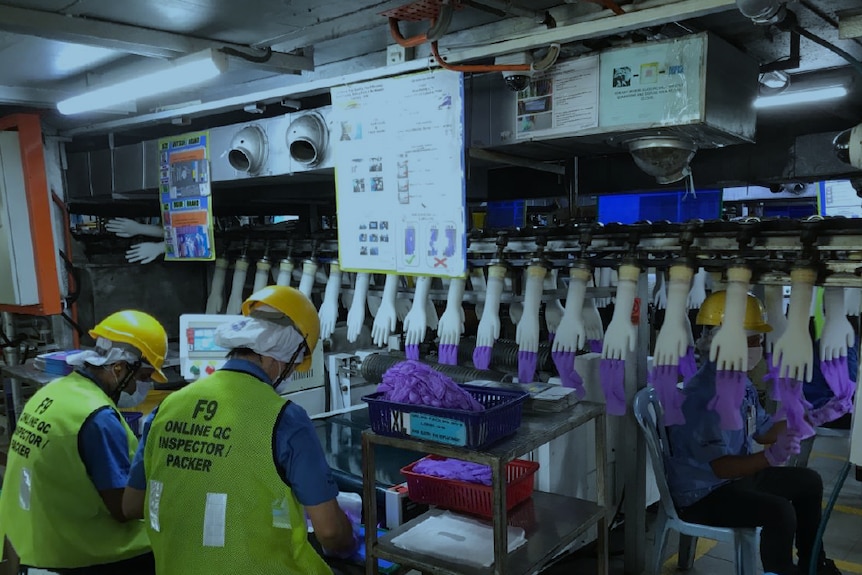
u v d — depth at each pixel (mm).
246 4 1937
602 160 3260
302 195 3672
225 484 1409
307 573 1493
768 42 2137
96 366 1990
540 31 1889
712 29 1991
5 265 3148
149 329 2037
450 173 2117
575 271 2230
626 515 2822
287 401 1493
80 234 4086
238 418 1443
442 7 1767
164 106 3326
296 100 2750
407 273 2277
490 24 2084
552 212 5484
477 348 2410
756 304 2180
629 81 1817
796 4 1793
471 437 1585
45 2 1892
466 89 2191
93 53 2535
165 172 3240
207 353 3061
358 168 2350
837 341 1914
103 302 3766
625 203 5012
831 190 4426
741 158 2977
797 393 1871
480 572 1644
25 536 1875
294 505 1461
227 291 4062
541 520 1968
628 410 2762
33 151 3152
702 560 3070
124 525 1942
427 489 2059
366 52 2562
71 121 3596
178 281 4109
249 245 3449
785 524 2293
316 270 3109
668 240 2123
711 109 1743
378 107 2260
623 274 2129
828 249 1862
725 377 1928
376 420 1754
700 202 4734
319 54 2588
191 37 2240
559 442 2533
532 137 2045
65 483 1825
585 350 2812
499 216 5648
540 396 1944
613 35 1908
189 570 1419
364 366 3117
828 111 2748
